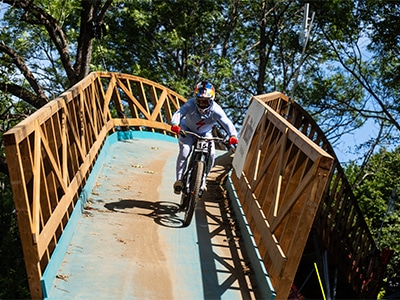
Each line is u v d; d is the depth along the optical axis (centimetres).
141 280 512
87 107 790
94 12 1519
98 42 2000
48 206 485
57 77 2005
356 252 1188
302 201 477
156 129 1345
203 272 548
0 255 1358
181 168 670
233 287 525
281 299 464
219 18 2405
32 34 1950
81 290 478
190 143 673
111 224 639
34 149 457
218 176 905
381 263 1227
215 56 2483
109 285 493
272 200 566
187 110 658
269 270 512
